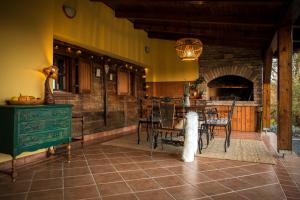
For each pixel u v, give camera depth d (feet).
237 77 27.17
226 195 8.32
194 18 17.58
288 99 13.76
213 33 21.48
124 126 25.29
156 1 15.10
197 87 27.50
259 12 14.73
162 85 30.01
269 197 8.16
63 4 15.23
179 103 16.34
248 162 12.62
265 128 24.06
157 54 30.30
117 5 19.92
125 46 23.24
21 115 9.93
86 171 10.94
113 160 12.94
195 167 11.67
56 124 11.78
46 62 13.34
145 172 10.84
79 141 16.37
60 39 16.02
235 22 16.10
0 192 8.50
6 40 11.05
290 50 13.74
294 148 17.47
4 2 10.95
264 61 23.57
